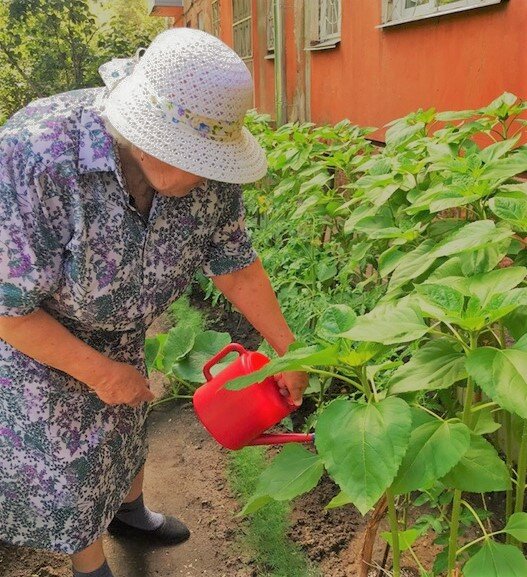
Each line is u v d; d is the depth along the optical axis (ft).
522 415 3.52
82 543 6.24
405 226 6.81
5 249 4.75
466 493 7.63
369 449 3.77
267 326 6.60
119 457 6.45
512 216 5.07
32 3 45.83
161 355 10.59
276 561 7.39
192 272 5.95
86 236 4.94
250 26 35.73
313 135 11.94
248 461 8.96
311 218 10.76
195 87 4.33
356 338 3.92
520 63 11.10
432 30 14.11
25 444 5.82
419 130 9.20
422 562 7.03
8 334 5.16
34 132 4.67
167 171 4.75
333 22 21.48
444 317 4.09
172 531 7.87
